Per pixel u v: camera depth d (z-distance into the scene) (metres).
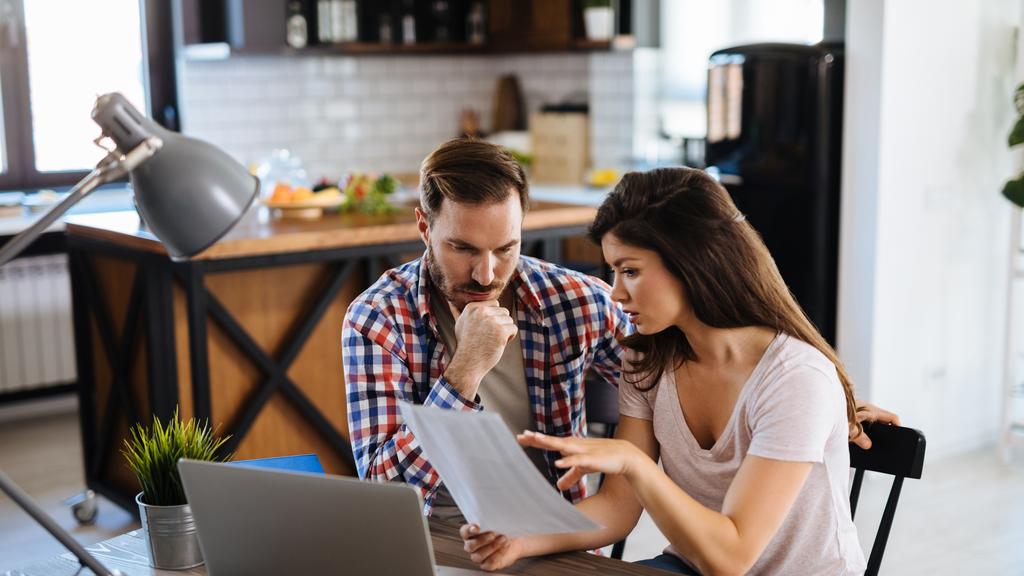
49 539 3.90
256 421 3.89
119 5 5.99
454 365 1.80
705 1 6.27
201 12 6.06
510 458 1.38
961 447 4.88
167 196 1.51
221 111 6.24
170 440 1.75
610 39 6.16
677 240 1.71
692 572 1.97
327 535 1.42
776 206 4.78
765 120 4.74
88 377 4.25
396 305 2.00
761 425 1.73
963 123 4.67
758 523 1.65
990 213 4.82
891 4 4.32
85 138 5.98
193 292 3.54
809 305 4.72
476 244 1.86
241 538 1.48
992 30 4.70
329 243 3.76
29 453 4.97
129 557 1.79
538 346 2.10
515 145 6.88
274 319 3.86
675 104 6.48
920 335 4.67
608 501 1.92
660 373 1.90
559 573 1.69
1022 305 4.93
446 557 1.74
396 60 6.87
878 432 1.98
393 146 6.95
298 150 6.57
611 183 6.21
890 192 4.46
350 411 1.96
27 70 5.77
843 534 1.81
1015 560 3.62
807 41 5.75
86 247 4.03
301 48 6.14
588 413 2.29
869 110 4.41
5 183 5.78
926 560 3.62
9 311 5.47
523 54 7.12
